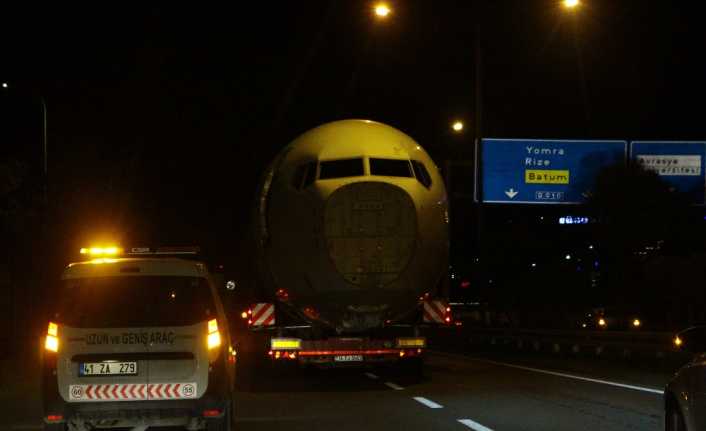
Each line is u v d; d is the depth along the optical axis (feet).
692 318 201.05
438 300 97.81
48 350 54.44
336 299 91.25
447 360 144.46
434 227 92.48
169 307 55.67
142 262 56.34
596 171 192.75
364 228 89.71
